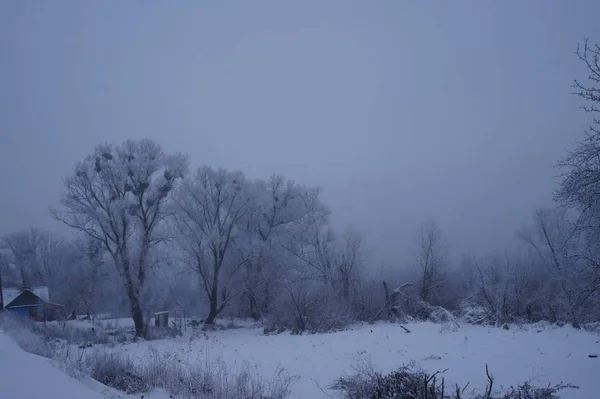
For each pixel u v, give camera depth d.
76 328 33.84
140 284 35.84
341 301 32.69
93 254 37.19
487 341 15.45
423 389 8.14
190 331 35.75
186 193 41.81
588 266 11.38
